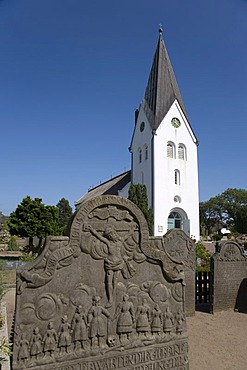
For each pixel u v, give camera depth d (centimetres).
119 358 497
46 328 457
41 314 455
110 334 498
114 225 526
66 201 7056
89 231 503
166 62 3972
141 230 548
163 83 3850
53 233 3228
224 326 866
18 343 439
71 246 486
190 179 3659
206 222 7069
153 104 3756
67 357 461
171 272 568
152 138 3588
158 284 554
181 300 573
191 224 3562
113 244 519
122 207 536
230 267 1038
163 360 533
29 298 453
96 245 507
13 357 434
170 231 980
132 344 511
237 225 6481
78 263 491
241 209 6456
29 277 450
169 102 3744
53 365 452
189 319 937
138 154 3912
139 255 543
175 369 541
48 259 468
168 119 3681
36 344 446
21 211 3194
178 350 550
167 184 3531
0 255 2823
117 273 518
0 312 757
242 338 767
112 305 507
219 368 593
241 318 944
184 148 3722
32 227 3158
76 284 485
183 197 3584
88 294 492
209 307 1043
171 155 3656
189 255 991
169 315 552
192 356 650
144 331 525
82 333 475
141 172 3788
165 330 544
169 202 3500
